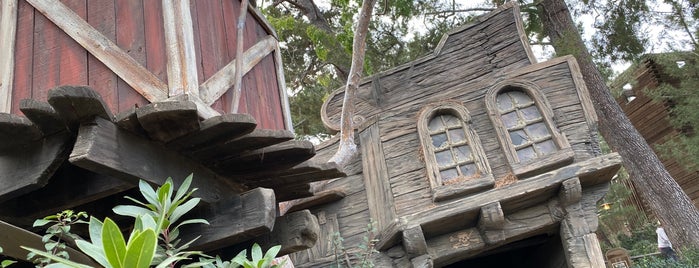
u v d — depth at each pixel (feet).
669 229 30.35
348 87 14.19
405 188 16.96
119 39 9.70
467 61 18.74
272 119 13.14
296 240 10.20
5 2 10.67
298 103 38.91
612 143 32.32
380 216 16.90
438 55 19.21
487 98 17.35
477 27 19.25
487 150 16.70
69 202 8.38
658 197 30.60
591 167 15.01
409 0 31.99
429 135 17.35
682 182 52.80
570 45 31.68
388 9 32.99
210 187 9.38
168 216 5.88
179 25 9.36
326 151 19.38
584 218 15.19
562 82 17.13
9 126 6.97
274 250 5.88
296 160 9.50
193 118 7.42
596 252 14.64
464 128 17.12
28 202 8.66
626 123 31.96
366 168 17.98
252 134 8.28
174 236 6.12
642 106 53.83
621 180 61.16
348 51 24.25
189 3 10.00
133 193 9.57
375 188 17.48
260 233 9.04
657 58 38.65
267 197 9.09
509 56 18.24
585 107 16.46
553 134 16.14
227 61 11.27
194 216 9.35
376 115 18.72
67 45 10.00
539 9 34.76
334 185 18.49
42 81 9.91
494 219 15.16
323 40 27.53
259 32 13.99
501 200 15.26
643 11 34.55
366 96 19.34
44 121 7.05
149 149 7.95
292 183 10.69
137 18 9.73
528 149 16.34
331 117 19.98
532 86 17.22
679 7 38.01
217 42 11.07
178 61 9.12
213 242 9.07
